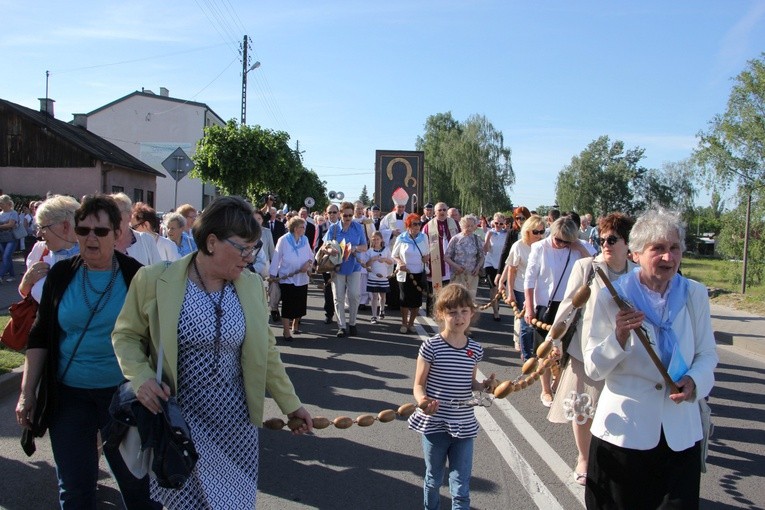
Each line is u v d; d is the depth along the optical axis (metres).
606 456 3.07
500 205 61.94
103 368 3.37
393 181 21.67
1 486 4.44
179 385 2.74
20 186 30.95
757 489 4.79
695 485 2.97
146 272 2.79
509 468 5.00
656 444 2.96
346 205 10.48
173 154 15.72
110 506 4.16
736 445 5.75
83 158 30.92
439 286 10.55
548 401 6.60
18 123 30.83
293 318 9.89
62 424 3.35
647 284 3.12
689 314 3.10
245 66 32.00
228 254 2.70
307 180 52.97
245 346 2.82
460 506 3.63
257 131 25.05
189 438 2.54
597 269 3.11
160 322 2.69
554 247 6.36
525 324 7.19
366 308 13.20
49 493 4.36
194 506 2.70
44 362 3.39
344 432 5.74
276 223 15.88
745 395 7.53
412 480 4.73
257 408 2.84
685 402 3.03
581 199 73.81
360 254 10.68
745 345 10.80
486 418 6.25
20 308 4.14
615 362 3.02
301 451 5.27
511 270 7.86
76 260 3.52
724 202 17.95
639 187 74.56
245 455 2.82
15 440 5.31
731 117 16.92
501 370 8.30
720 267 21.83
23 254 20.64
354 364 8.30
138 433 2.77
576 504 4.38
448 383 3.69
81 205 3.40
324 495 4.46
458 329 3.74
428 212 14.69
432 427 3.69
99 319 3.37
